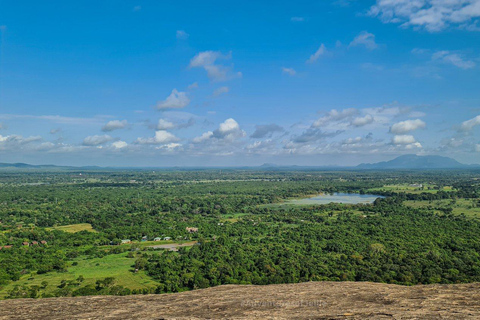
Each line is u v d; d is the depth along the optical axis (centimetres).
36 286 6303
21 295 5744
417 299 1286
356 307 1209
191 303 1415
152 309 1321
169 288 6100
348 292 1519
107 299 1552
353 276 6431
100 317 1216
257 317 1121
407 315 1045
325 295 1477
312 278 6250
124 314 1254
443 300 1246
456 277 6022
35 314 1291
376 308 1171
